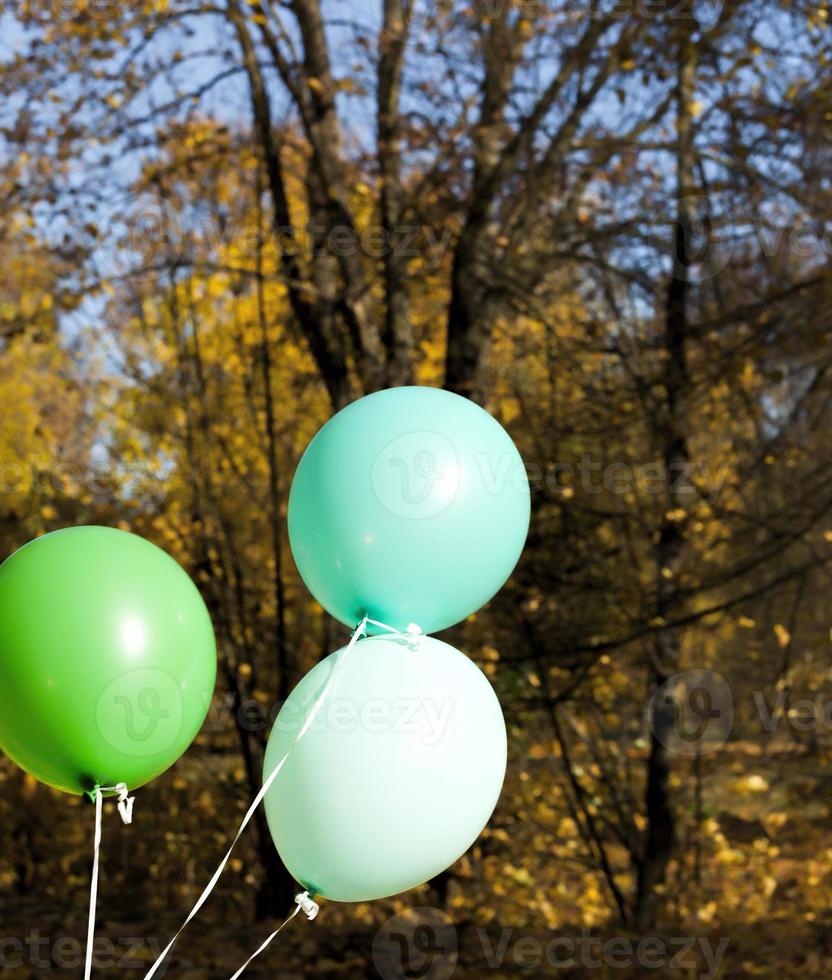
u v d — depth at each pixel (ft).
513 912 27.84
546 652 25.36
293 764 6.78
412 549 7.09
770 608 28.73
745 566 24.45
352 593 7.30
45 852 36.19
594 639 27.32
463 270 26.27
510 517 7.36
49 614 6.86
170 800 35.24
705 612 23.77
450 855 6.91
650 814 26.14
